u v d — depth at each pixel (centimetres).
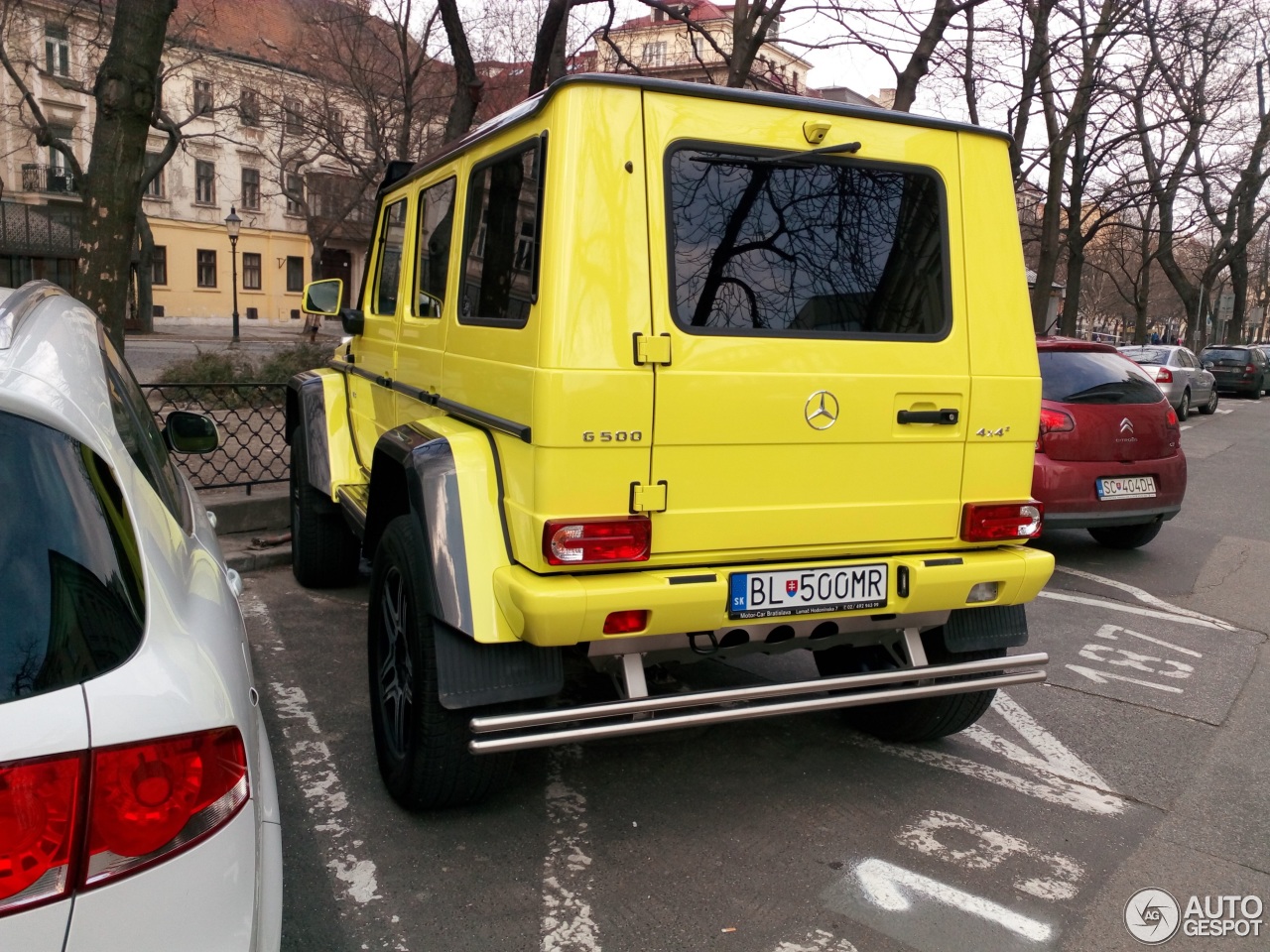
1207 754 411
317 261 3512
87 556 166
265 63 3019
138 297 3769
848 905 289
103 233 627
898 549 317
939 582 311
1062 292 2845
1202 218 3130
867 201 310
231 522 668
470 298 338
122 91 618
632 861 308
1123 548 812
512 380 287
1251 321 7350
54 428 177
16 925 136
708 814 341
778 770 379
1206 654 548
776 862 311
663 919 278
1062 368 722
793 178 298
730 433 286
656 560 282
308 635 505
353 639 500
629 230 275
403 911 278
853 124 307
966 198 325
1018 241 333
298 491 564
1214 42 1567
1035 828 341
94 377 219
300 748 377
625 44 1720
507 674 289
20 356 192
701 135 285
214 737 162
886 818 343
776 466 294
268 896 177
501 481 296
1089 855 324
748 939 271
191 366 1282
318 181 3791
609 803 347
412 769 307
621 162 274
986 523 324
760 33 1002
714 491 287
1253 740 428
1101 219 1989
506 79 1820
